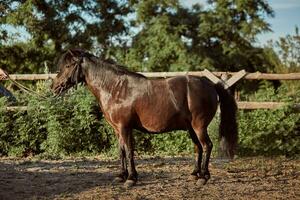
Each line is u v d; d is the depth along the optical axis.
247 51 35.38
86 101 12.09
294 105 11.41
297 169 9.48
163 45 33.00
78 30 28.84
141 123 7.99
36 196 7.31
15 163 10.62
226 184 8.05
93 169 9.67
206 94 7.88
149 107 7.86
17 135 12.34
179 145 11.90
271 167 9.70
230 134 8.10
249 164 10.05
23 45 28.19
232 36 36.03
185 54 32.41
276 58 32.72
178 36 33.41
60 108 12.16
